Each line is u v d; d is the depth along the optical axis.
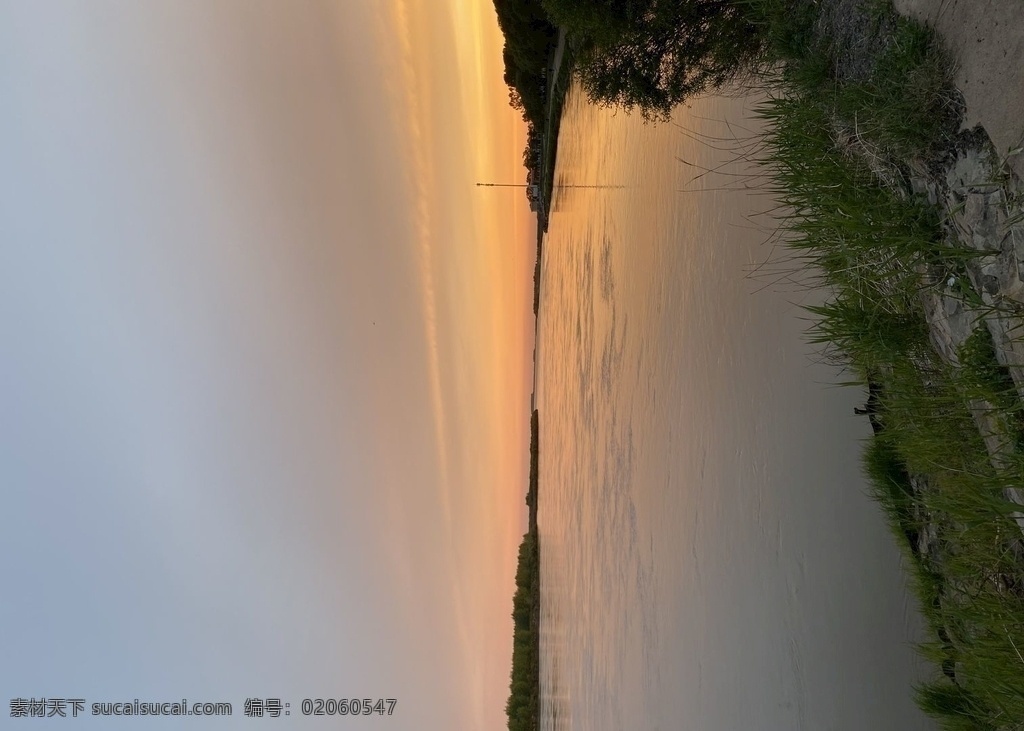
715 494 6.91
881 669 4.13
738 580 6.25
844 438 4.62
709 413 7.12
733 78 5.62
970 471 2.99
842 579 4.59
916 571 3.78
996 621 2.85
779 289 5.60
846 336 3.52
